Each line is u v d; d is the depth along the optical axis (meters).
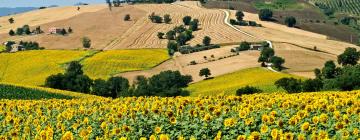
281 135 14.38
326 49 173.25
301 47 173.00
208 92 107.50
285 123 17.42
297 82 88.44
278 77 115.25
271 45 173.25
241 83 112.81
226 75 125.19
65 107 28.47
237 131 16.22
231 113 19.91
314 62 138.75
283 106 21.23
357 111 18.70
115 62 155.38
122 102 28.55
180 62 156.38
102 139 16.59
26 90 69.44
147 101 27.38
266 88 99.94
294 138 15.05
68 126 19.95
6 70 153.88
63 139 15.90
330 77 100.62
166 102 25.48
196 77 129.50
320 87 84.12
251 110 20.33
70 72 123.31
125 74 145.50
